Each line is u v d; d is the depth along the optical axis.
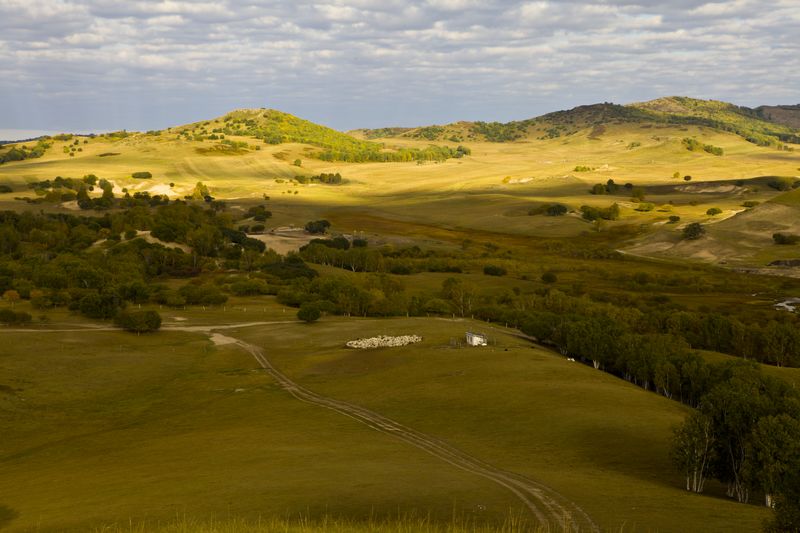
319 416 79.06
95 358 114.81
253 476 50.78
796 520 34.97
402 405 80.38
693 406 89.81
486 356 100.69
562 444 61.44
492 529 36.12
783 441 47.41
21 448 77.38
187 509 42.56
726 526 37.62
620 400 75.12
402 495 43.41
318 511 40.25
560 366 93.69
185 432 76.88
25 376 101.94
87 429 84.12
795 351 120.75
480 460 57.31
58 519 43.78
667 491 48.19
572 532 36.00
